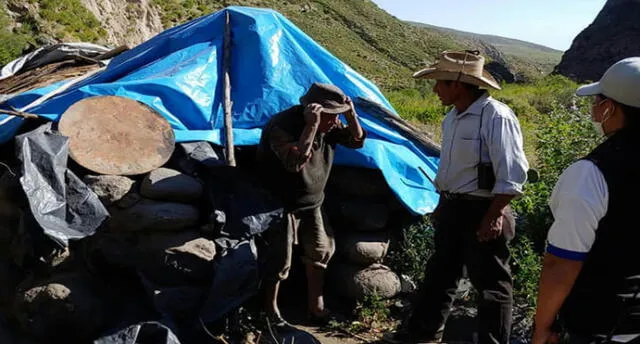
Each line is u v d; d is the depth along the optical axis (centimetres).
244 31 561
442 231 407
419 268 512
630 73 234
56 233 379
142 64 582
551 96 2633
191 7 5403
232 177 441
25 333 411
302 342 430
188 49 560
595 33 8425
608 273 235
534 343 252
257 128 515
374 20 9875
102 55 802
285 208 434
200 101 512
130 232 420
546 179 659
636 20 8206
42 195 387
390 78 7056
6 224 439
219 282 409
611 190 229
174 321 405
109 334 387
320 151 429
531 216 607
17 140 396
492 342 386
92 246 417
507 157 361
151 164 438
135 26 4031
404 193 511
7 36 2669
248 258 421
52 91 560
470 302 501
